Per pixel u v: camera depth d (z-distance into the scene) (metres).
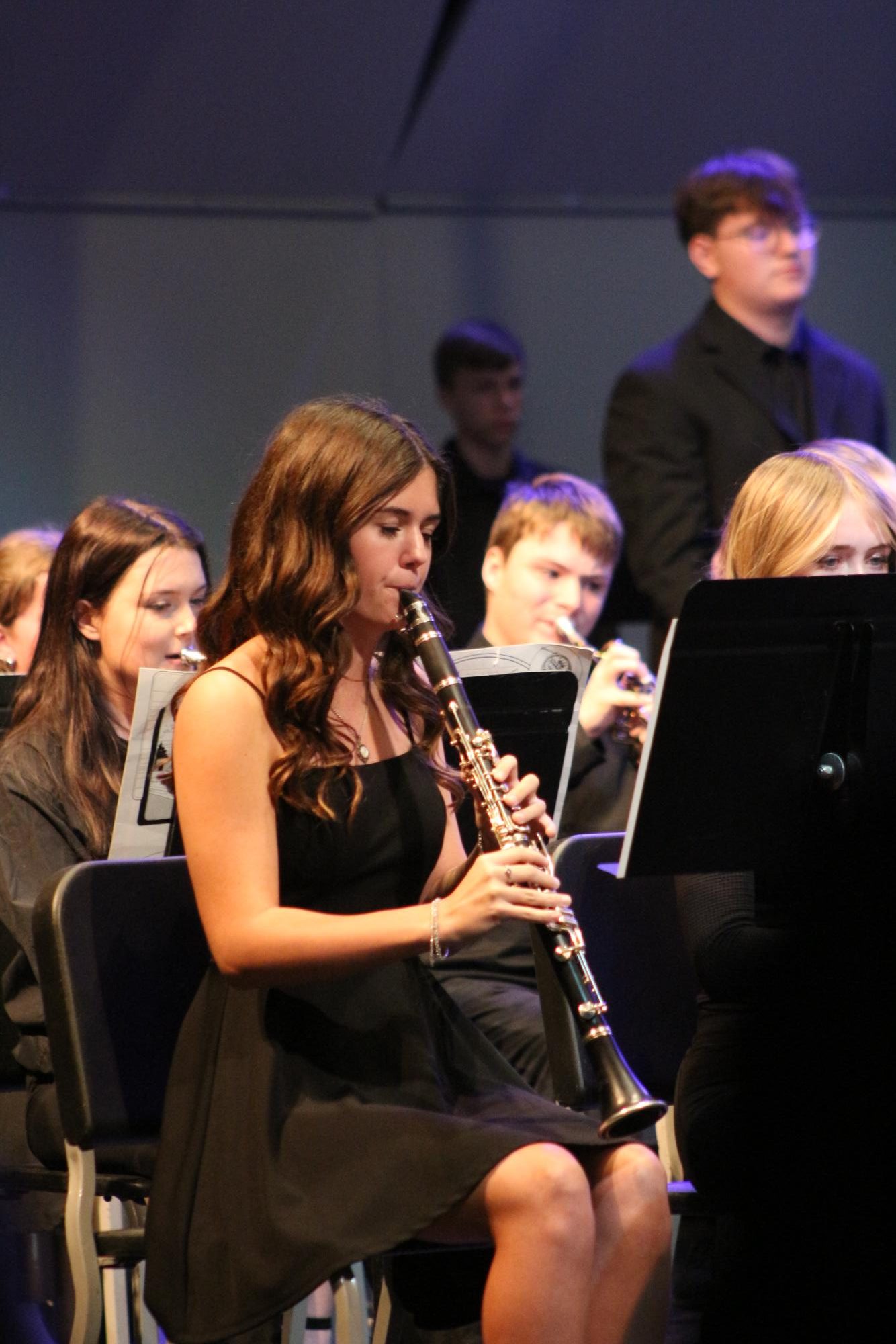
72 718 9.29
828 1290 7.77
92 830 9.06
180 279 19.97
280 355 20.33
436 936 6.79
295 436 7.36
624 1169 6.95
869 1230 7.66
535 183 20.83
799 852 7.44
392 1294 7.79
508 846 7.02
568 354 21.25
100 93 18.55
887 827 7.41
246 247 20.11
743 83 20.12
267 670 7.19
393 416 7.48
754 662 7.04
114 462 19.94
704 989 8.32
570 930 7.03
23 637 11.80
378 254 20.56
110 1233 7.58
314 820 7.29
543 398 21.22
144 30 17.98
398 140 20.09
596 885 8.78
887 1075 7.62
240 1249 6.76
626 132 20.45
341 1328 7.05
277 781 7.10
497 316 20.97
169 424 20.08
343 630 7.49
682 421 15.03
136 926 7.75
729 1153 7.90
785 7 19.34
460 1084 7.50
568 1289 6.50
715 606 6.89
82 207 19.52
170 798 8.57
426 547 7.50
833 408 15.41
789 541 8.55
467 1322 7.50
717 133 20.69
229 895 7.00
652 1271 6.89
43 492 19.72
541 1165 6.56
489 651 9.12
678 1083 8.36
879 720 7.32
